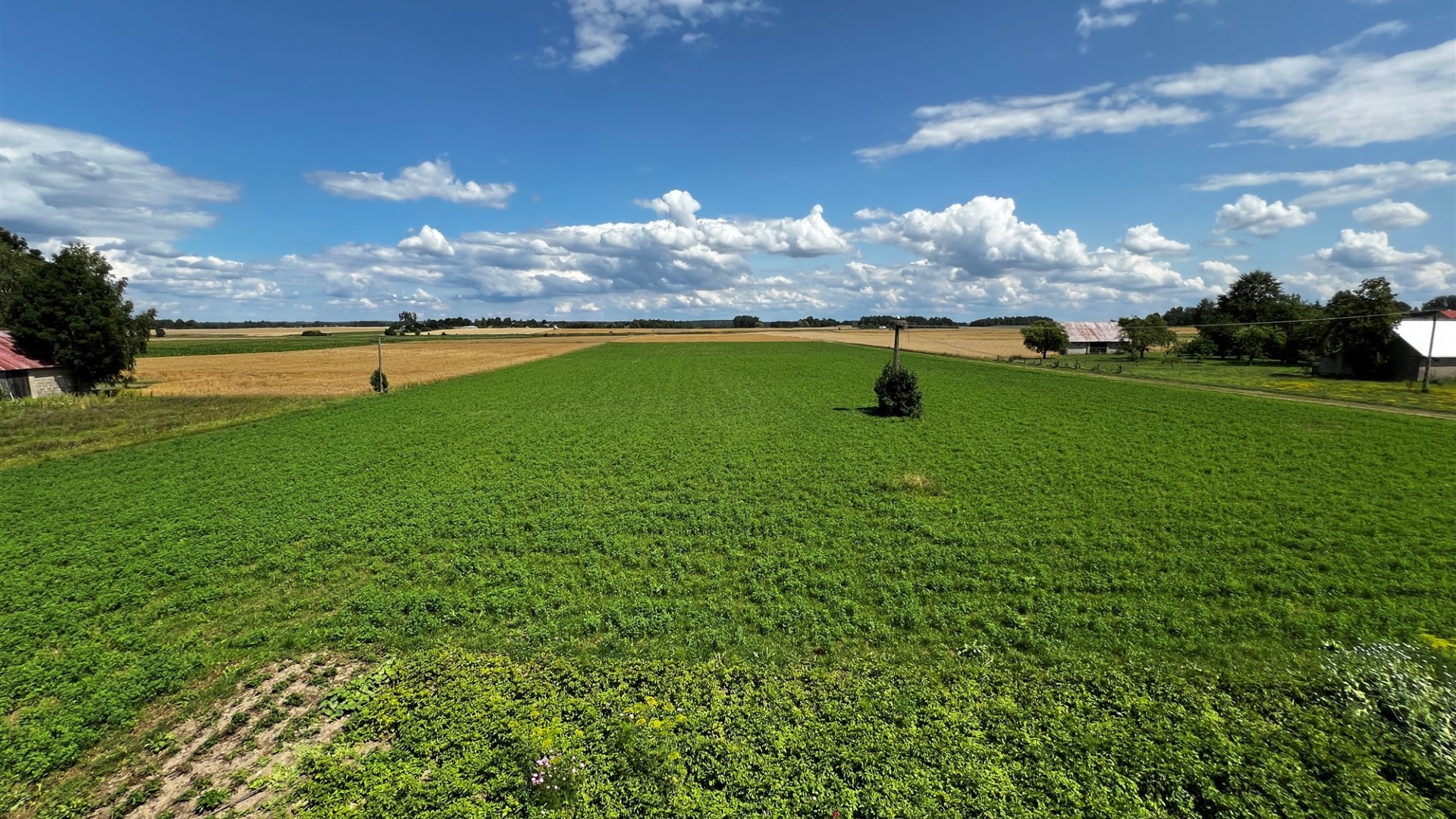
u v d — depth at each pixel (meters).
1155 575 12.65
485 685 9.15
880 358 86.25
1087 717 8.10
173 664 9.96
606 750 7.62
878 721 8.02
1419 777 6.92
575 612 11.59
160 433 30.55
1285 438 25.89
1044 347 84.88
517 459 24.48
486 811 6.68
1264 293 105.12
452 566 13.73
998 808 6.52
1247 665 9.38
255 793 7.24
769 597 11.96
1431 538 14.20
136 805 7.13
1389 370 52.50
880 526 15.92
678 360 85.88
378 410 39.31
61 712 8.75
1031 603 11.51
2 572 13.64
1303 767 7.12
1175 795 6.69
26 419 34.91
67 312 46.19
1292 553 13.58
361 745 8.01
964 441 26.48
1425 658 9.20
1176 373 59.75
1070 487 19.02
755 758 7.35
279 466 23.33
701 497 18.83
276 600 12.38
